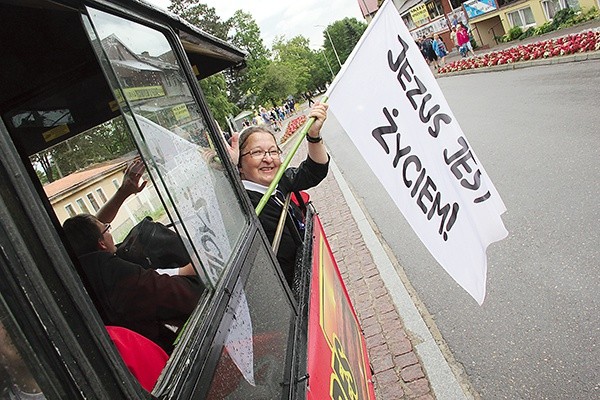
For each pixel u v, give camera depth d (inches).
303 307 77.5
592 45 486.3
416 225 103.4
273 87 2554.1
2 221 27.5
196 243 51.4
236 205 69.7
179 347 42.4
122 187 89.3
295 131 1043.3
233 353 48.9
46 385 28.2
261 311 60.7
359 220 294.4
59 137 90.0
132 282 66.2
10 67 77.7
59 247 30.7
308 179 126.5
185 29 74.2
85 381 29.3
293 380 59.1
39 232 29.6
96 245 80.3
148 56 57.2
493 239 119.0
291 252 100.0
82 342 30.0
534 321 140.5
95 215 90.8
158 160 50.7
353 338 110.9
